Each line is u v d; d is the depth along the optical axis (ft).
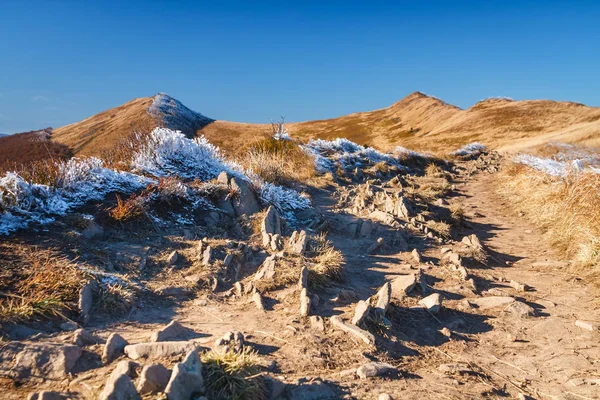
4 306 13.16
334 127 299.99
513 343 15.88
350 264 23.16
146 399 9.25
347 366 12.82
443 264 24.79
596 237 25.27
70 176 23.26
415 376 12.84
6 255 16.02
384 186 48.24
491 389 12.51
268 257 20.59
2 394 9.64
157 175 28.50
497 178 65.67
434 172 67.67
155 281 17.70
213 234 23.80
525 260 27.20
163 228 22.90
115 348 11.84
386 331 15.42
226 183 28.60
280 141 53.42
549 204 37.45
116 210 21.88
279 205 30.42
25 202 20.10
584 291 21.22
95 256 18.06
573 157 99.45
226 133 184.24
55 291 14.39
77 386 10.09
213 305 16.60
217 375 10.44
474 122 218.18
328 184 44.27
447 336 16.03
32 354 10.86
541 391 12.75
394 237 28.02
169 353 11.60
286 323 15.21
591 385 13.04
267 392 10.71
